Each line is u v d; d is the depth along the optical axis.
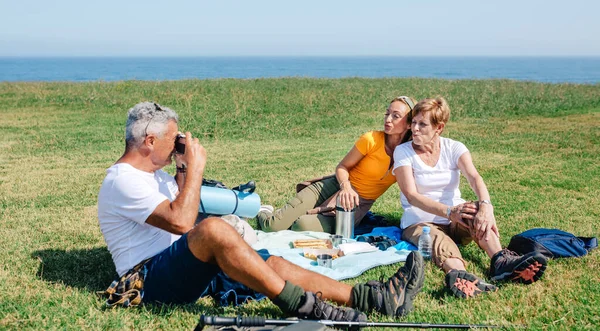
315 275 3.68
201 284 3.49
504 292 4.07
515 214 6.47
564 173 8.90
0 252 5.05
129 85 26.12
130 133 3.63
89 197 7.35
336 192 5.76
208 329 3.13
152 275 3.56
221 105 17.66
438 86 28.92
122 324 3.48
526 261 4.12
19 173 8.88
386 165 5.49
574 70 184.50
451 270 4.13
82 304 3.82
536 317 3.67
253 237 4.89
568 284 4.25
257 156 10.56
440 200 5.09
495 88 27.02
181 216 3.49
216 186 5.10
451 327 3.41
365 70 177.62
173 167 9.51
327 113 17.22
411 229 5.10
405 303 3.63
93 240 5.50
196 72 159.88
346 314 3.35
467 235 4.94
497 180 8.45
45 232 5.76
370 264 4.60
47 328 3.50
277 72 157.12
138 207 3.52
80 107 18.73
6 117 16.11
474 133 13.73
